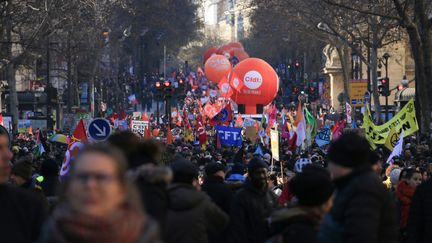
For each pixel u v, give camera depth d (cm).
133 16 15488
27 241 1002
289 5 9750
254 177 1678
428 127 4953
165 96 7325
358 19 9075
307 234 1110
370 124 3788
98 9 10719
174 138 6375
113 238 709
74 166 731
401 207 1998
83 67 12925
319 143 4488
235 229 1670
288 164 2997
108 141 1180
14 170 1770
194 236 1372
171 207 1370
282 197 2069
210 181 1877
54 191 1980
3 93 10369
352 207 1013
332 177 1084
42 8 7425
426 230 1584
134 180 1125
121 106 17025
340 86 14250
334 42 10831
